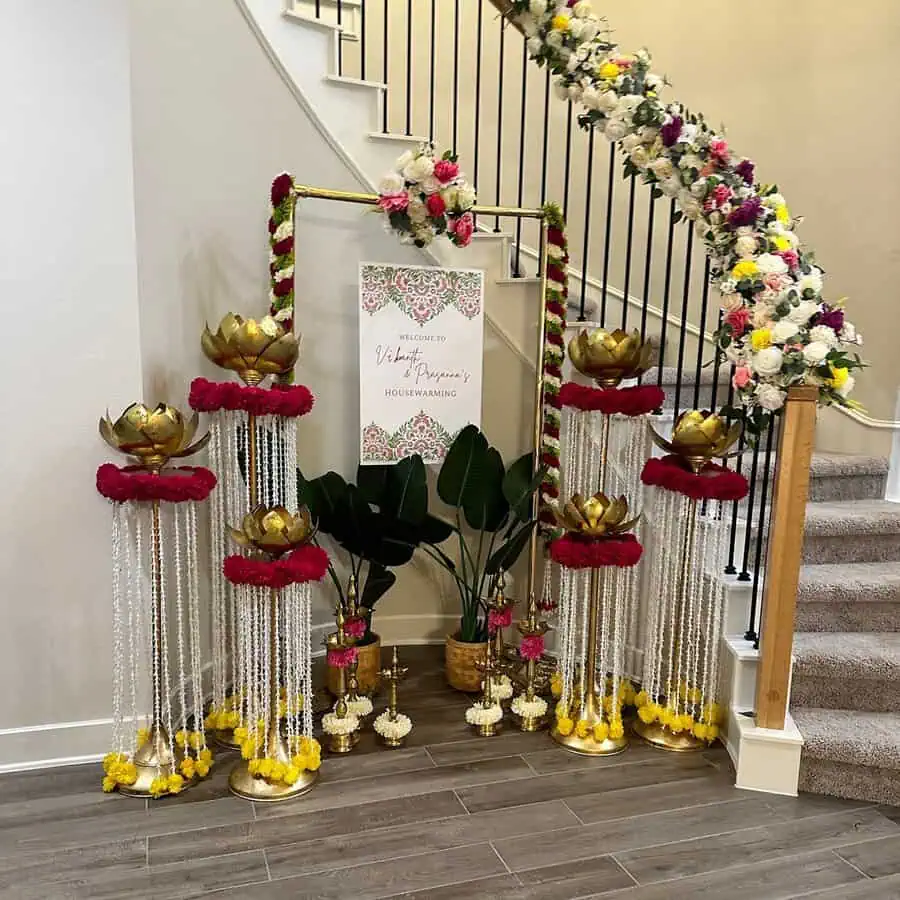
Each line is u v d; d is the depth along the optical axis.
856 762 2.14
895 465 3.12
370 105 2.89
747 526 2.45
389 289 2.62
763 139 3.45
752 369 2.07
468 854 1.91
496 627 2.71
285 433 2.33
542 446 2.79
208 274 2.53
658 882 1.82
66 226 2.10
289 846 1.92
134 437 1.98
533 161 3.99
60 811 2.05
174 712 2.47
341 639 2.42
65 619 2.24
